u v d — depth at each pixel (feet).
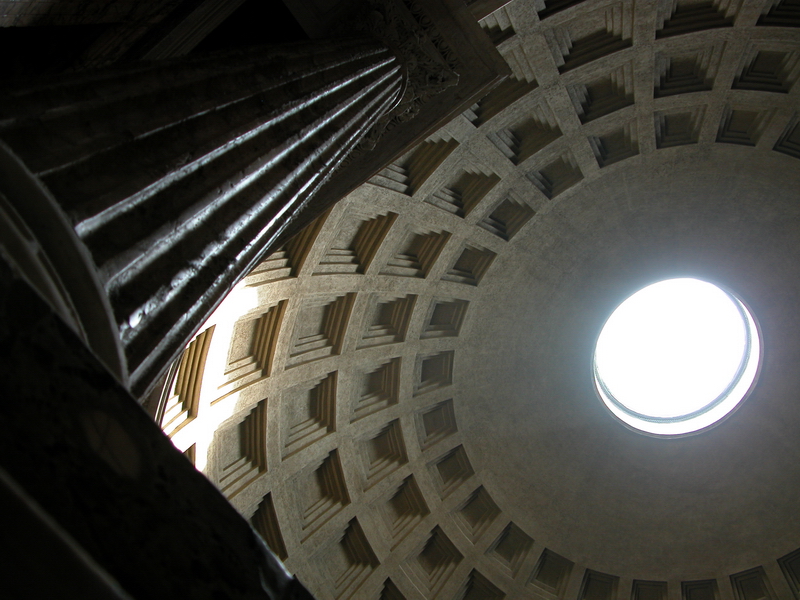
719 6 46.96
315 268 50.78
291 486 57.26
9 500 3.34
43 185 6.79
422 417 70.69
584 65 49.44
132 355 8.53
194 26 20.66
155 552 4.41
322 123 16.96
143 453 4.87
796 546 74.74
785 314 71.10
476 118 51.16
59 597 3.38
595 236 66.85
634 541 77.36
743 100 54.39
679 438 76.02
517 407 74.90
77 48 18.25
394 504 69.36
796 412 73.87
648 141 58.44
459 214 58.80
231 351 48.60
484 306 68.18
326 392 59.47
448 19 24.77
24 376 4.15
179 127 11.30
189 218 10.05
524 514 76.02
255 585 5.15
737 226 66.74
